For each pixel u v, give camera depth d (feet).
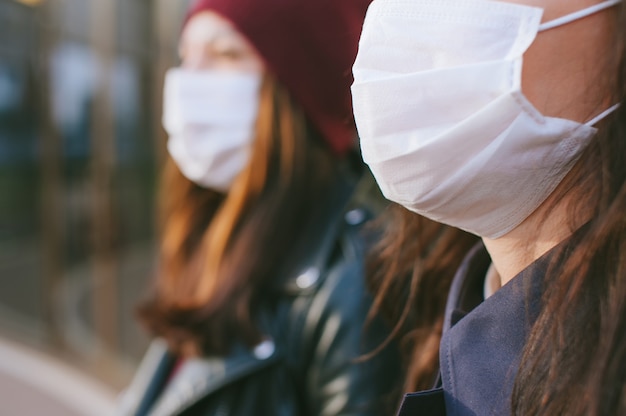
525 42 2.05
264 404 4.04
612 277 1.80
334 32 4.58
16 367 13.20
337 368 3.84
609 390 1.69
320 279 4.05
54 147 13.57
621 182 1.87
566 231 2.13
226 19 4.61
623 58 1.88
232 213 4.46
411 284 3.04
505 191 2.16
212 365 4.18
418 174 2.25
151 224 11.25
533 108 2.04
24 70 14.26
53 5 13.37
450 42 2.19
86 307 13.01
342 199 4.44
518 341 2.15
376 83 2.26
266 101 4.58
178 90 4.82
